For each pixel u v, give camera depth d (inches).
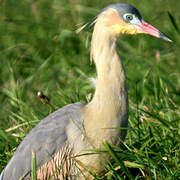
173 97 496.4
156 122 411.2
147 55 639.1
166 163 362.3
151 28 372.2
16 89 523.2
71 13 698.2
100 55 361.1
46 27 680.4
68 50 640.4
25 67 636.1
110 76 358.0
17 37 676.7
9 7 737.0
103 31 362.3
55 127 373.1
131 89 526.9
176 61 620.7
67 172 366.6
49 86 577.3
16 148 410.9
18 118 465.4
